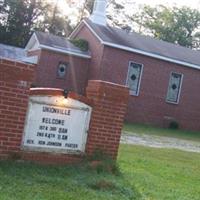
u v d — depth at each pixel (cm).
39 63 2853
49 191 689
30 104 830
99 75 2820
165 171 1059
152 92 2989
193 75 3145
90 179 793
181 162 1299
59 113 865
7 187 673
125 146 1464
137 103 2936
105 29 3042
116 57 2859
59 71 2898
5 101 805
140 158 1205
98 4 3123
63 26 5097
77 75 2936
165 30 5344
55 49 2862
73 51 2906
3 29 4538
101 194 725
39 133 846
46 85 2861
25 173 771
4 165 790
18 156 825
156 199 756
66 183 748
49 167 841
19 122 821
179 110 3103
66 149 880
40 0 4806
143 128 2595
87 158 905
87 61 2956
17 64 808
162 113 3036
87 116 902
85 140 904
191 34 5494
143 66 2945
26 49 3247
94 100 912
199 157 1517
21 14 4628
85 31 3067
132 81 2928
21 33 4600
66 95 865
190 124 3148
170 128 3027
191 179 1014
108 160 911
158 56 2977
